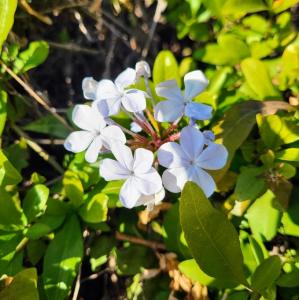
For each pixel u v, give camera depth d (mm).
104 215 150
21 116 193
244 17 181
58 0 195
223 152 126
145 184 125
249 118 155
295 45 164
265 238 146
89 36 214
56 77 215
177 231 153
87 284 182
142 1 210
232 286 140
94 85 148
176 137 142
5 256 149
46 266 148
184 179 126
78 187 155
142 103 134
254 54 176
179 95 138
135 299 164
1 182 153
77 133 139
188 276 141
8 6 156
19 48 190
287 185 145
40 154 190
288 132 149
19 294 135
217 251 127
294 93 170
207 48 180
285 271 144
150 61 214
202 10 185
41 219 154
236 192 143
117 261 163
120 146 127
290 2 168
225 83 175
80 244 151
